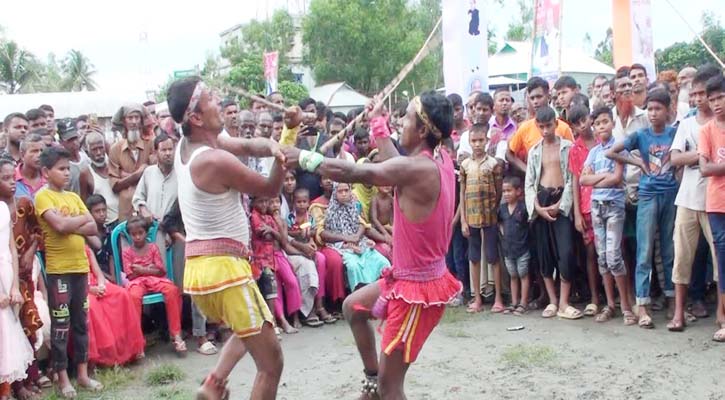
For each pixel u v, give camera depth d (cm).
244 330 355
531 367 545
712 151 562
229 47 3822
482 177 711
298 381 538
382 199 768
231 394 516
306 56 3581
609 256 645
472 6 874
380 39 3319
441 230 369
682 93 765
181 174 359
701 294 658
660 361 546
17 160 648
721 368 525
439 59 3362
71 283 531
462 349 599
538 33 973
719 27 2575
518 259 704
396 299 373
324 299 742
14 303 488
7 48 4584
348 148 809
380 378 383
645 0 957
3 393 490
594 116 652
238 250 358
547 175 680
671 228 636
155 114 891
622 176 641
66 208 530
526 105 825
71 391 518
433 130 366
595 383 507
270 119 712
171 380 552
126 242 629
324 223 728
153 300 607
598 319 661
